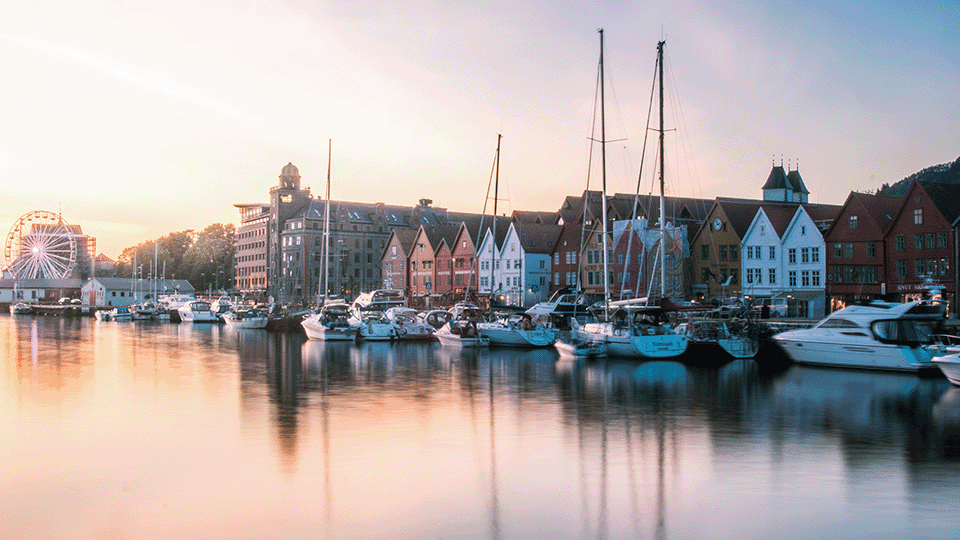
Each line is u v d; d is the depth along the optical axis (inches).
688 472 810.2
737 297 2950.3
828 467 828.0
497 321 2506.2
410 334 2719.0
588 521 666.8
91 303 7411.4
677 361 1871.3
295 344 2625.5
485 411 1168.2
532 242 3897.6
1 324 4623.5
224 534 637.3
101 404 1237.1
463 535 636.1
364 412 1160.2
